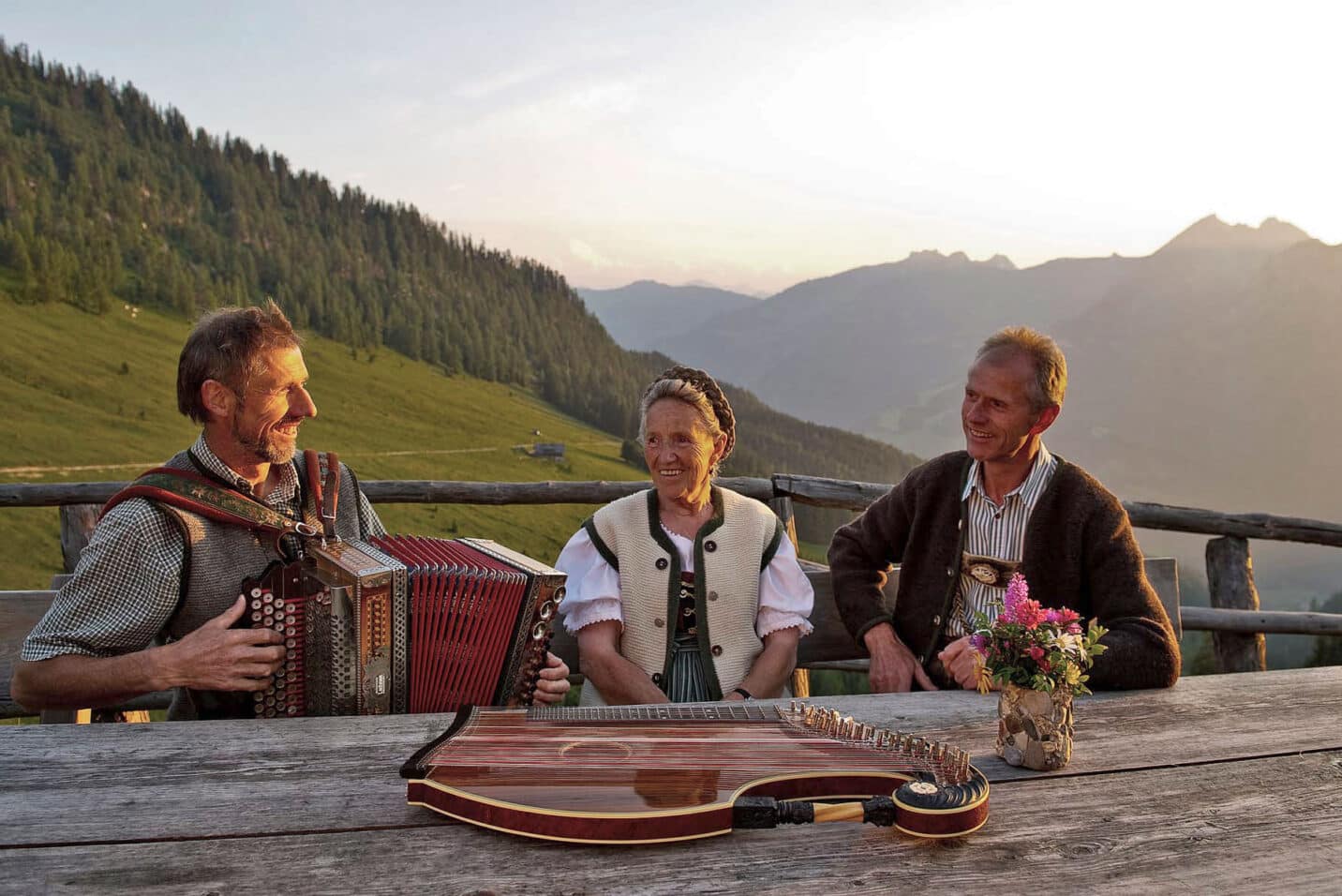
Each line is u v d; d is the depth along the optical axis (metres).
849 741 1.72
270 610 1.97
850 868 1.38
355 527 2.67
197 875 1.32
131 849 1.39
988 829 1.52
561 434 151.00
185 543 2.28
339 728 1.91
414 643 2.06
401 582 2.01
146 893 1.27
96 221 146.50
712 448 2.90
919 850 1.43
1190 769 1.80
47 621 2.18
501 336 193.25
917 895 1.30
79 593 2.19
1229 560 6.11
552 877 1.33
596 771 1.57
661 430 2.83
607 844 1.41
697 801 1.45
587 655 2.82
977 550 2.89
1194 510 6.07
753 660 2.93
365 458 111.12
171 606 2.28
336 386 134.38
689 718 1.87
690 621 2.88
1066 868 1.39
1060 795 1.67
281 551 2.27
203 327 2.35
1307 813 1.61
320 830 1.46
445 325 177.38
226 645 1.95
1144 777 1.75
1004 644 1.77
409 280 191.88
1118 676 2.32
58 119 168.75
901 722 2.07
